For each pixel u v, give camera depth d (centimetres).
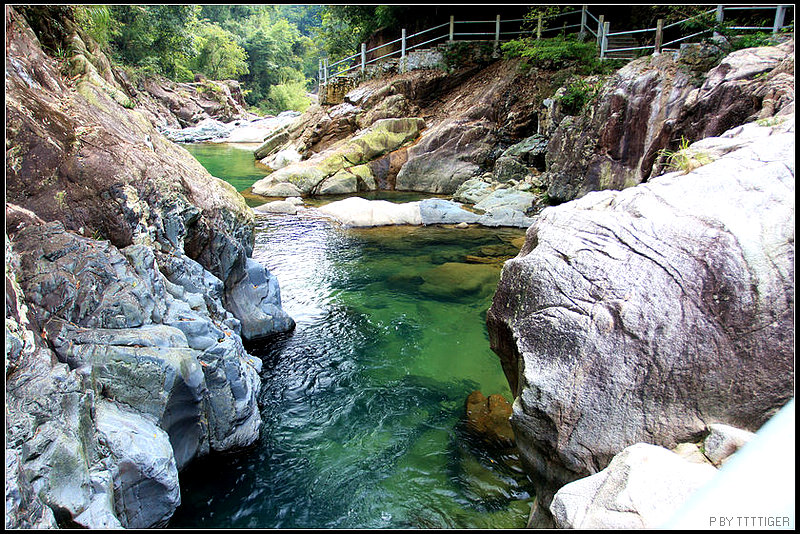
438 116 1655
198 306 395
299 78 5881
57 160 366
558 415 269
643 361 257
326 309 645
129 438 274
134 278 343
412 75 1738
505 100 1508
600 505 190
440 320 618
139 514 281
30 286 295
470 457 368
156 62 3158
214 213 502
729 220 274
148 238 394
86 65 568
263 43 5438
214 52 4472
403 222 1109
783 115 432
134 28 2906
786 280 239
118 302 323
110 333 308
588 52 1359
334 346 544
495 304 344
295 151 1912
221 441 362
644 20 1498
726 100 636
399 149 1548
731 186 296
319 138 1806
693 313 255
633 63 998
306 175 1434
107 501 244
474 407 430
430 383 475
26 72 407
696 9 1130
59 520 225
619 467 204
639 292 272
